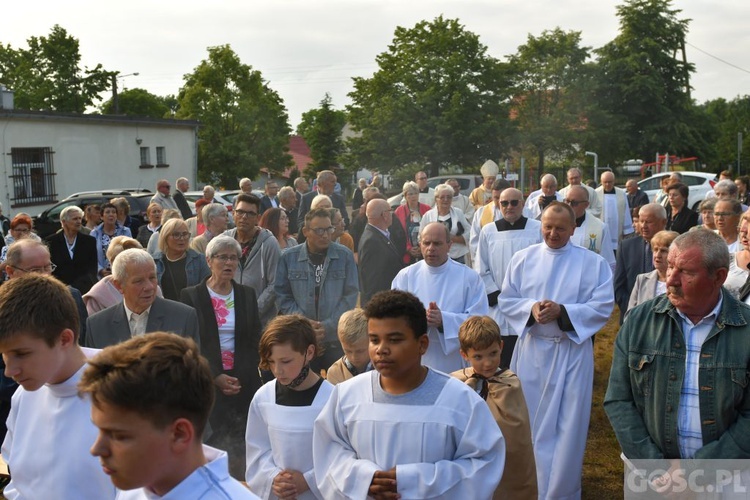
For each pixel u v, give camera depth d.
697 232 3.06
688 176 24.52
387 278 6.69
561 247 5.32
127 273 4.25
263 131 42.41
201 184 41.84
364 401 2.81
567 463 5.02
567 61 39.56
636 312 3.33
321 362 5.64
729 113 66.00
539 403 5.14
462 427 2.70
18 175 23.86
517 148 35.75
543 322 5.01
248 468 3.62
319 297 5.65
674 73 44.25
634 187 13.96
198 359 1.80
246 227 6.27
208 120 40.97
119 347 1.80
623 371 3.32
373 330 2.70
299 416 3.49
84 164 27.09
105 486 2.49
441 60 32.25
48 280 2.55
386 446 2.72
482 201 12.21
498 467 2.71
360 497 2.67
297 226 12.23
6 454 2.76
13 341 2.39
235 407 4.89
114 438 1.71
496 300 6.50
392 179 33.91
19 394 2.71
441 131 31.52
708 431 3.03
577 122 39.47
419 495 2.61
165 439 1.71
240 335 4.92
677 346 3.13
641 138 42.53
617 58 43.75
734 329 3.03
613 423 3.28
